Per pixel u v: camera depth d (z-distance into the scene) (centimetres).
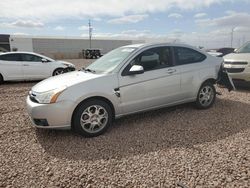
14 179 326
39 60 1204
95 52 5284
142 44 535
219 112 585
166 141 430
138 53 505
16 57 1153
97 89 448
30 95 470
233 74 827
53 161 370
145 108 509
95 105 451
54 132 479
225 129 481
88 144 425
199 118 545
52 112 426
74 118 440
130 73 476
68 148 411
